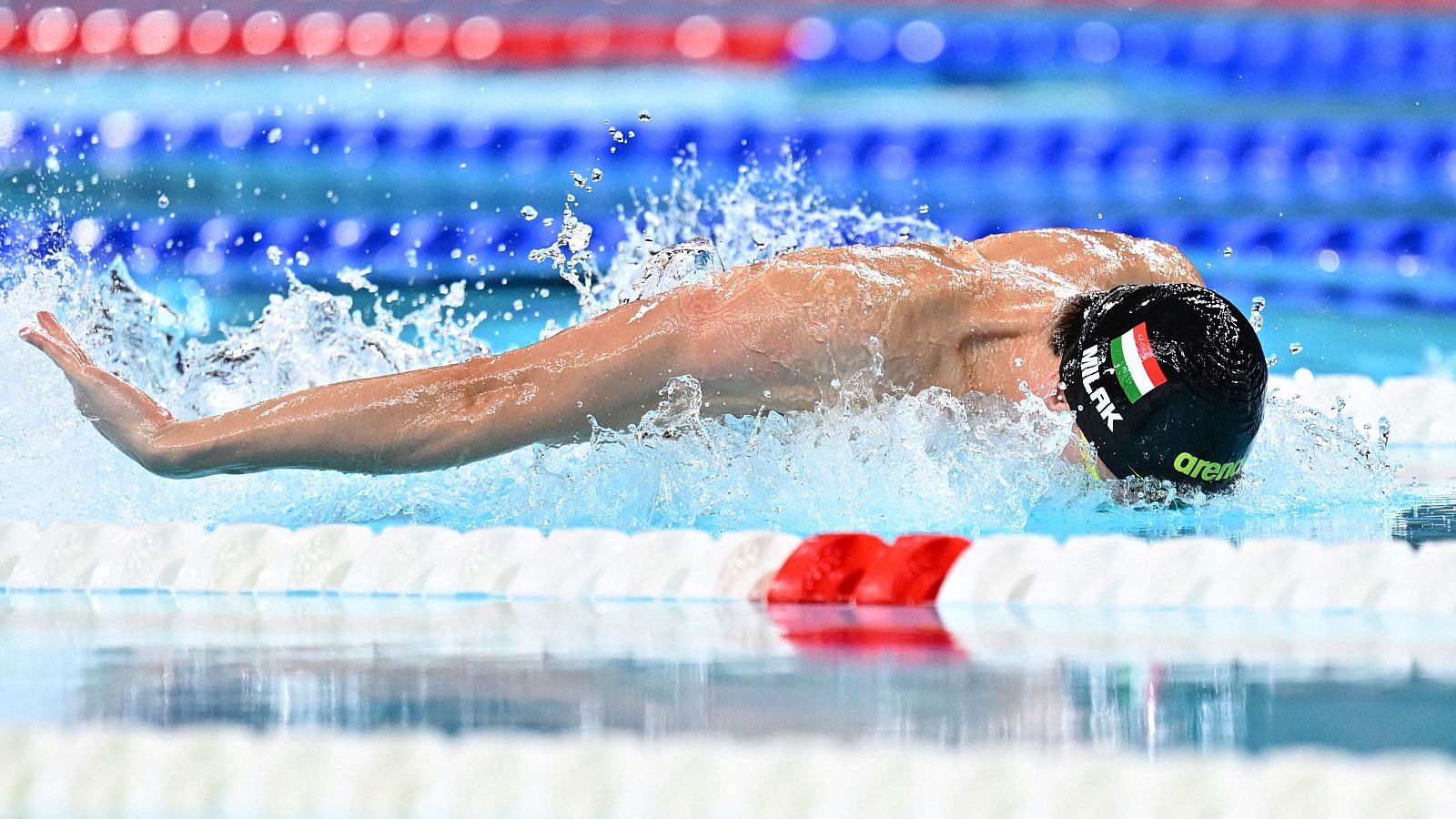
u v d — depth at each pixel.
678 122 24.59
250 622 7.30
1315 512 9.96
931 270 9.61
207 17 27.92
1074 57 27.16
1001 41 27.66
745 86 27.17
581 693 5.56
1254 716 5.16
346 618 7.43
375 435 9.40
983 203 23.25
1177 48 26.83
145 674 5.96
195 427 9.55
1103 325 9.14
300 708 5.33
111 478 10.59
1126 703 5.36
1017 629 7.00
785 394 9.34
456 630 7.04
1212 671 5.96
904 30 28.30
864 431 9.48
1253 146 23.72
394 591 8.40
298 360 12.41
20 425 10.90
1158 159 23.70
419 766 4.71
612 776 4.62
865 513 9.51
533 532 8.70
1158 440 8.96
